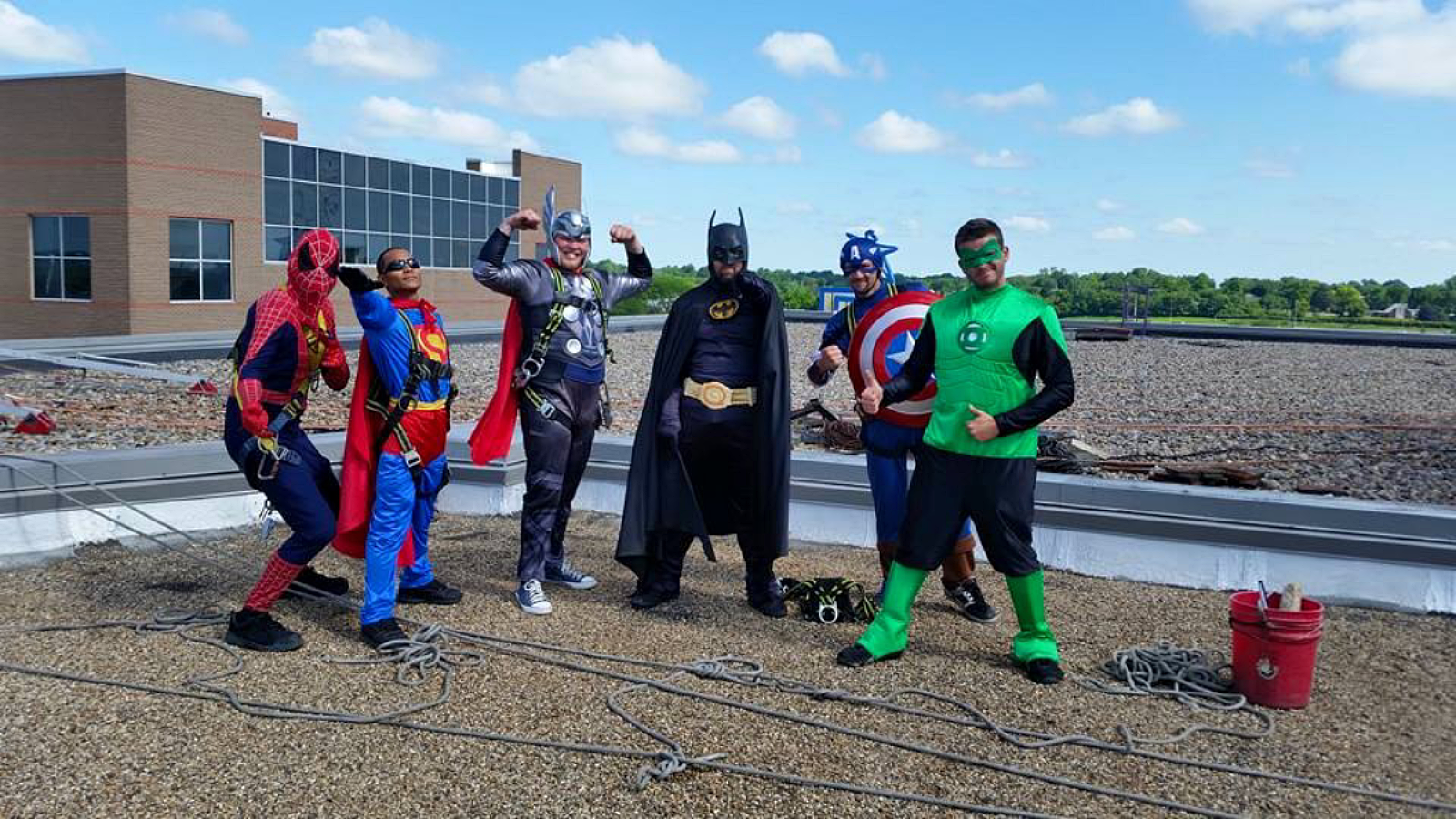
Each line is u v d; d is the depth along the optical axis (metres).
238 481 7.55
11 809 3.68
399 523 5.32
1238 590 6.72
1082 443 10.44
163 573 6.45
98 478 6.93
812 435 11.34
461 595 6.11
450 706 4.62
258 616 5.21
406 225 39.59
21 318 31.42
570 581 6.45
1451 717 4.78
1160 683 5.11
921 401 5.93
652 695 4.80
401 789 3.90
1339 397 17.28
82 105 30.11
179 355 18.12
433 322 5.50
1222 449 11.48
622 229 6.23
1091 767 4.21
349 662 5.07
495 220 44.19
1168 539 6.88
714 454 5.98
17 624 5.50
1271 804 3.95
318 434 8.41
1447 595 6.37
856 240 6.12
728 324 5.93
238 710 4.52
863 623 5.93
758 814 3.79
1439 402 16.66
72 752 4.11
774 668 5.19
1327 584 6.57
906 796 3.92
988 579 6.90
